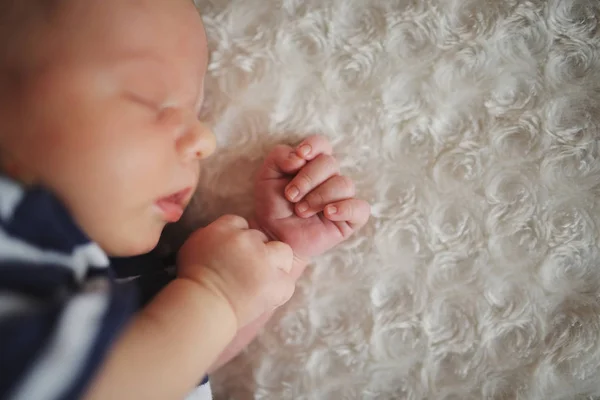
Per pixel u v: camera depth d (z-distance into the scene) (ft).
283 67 2.64
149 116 1.88
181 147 1.94
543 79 2.78
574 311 2.82
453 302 2.76
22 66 1.73
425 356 2.75
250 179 2.64
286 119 2.65
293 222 2.54
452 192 2.75
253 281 2.04
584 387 2.82
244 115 2.63
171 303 1.82
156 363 1.62
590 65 2.80
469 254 2.76
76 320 1.32
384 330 2.72
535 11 2.77
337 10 2.67
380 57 2.69
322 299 2.72
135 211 1.90
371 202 2.71
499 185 2.77
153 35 1.91
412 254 2.73
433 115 2.73
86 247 1.69
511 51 2.77
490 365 2.78
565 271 2.82
